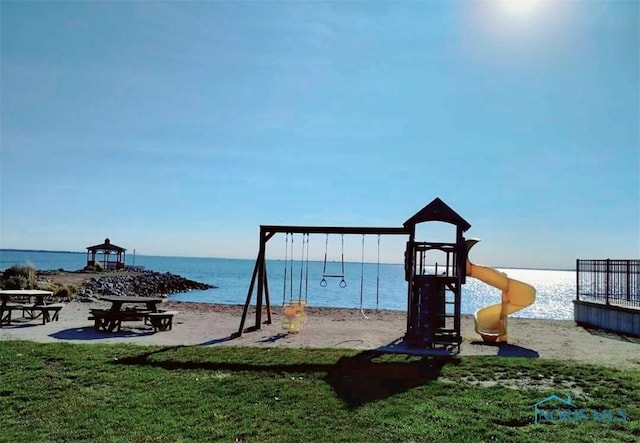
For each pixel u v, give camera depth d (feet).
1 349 32.94
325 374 28.32
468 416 21.81
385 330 47.32
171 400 23.70
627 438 19.56
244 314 43.78
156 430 20.36
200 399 23.88
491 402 23.53
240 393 24.80
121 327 45.91
